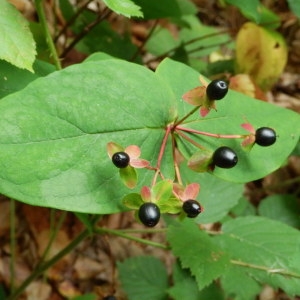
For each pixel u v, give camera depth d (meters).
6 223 0.54
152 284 0.48
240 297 0.36
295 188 0.67
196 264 0.36
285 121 0.31
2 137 0.24
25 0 0.54
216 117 0.29
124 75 0.27
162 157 0.27
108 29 0.49
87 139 0.25
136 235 0.59
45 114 0.25
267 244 0.38
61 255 0.39
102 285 0.55
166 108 0.27
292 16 0.61
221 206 0.41
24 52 0.27
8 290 0.52
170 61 0.30
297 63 0.80
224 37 0.67
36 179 0.24
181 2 0.56
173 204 0.25
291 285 0.36
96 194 0.25
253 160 0.29
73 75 0.26
